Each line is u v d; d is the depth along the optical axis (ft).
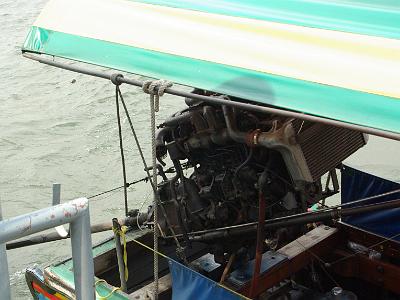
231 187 16.14
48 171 42.65
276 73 11.80
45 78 62.64
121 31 15.12
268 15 13.92
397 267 18.29
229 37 13.43
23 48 16.20
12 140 48.19
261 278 16.92
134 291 18.22
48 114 52.90
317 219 15.78
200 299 14.57
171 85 13.04
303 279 19.43
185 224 17.03
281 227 16.08
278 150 14.46
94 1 16.79
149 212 18.75
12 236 5.44
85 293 5.82
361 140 16.08
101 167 42.37
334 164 15.12
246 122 14.97
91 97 55.57
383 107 10.26
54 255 32.35
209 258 18.30
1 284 5.96
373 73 11.03
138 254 19.84
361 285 19.31
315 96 10.98
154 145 14.47
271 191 15.46
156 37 14.39
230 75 12.28
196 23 14.40
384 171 34.96
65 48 15.56
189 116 15.97
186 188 16.85
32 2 92.79
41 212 5.57
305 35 12.73
